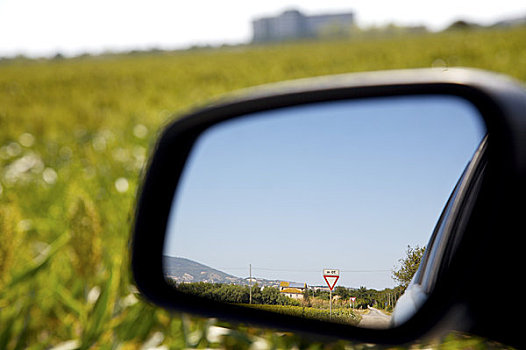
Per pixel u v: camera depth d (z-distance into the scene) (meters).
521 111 1.06
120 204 4.24
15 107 20.75
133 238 1.75
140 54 119.62
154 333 2.49
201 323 2.37
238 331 2.31
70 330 2.55
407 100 1.33
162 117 13.34
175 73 39.75
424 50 40.78
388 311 1.31
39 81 41.38
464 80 1.22
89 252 2.80
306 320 1.38
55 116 15.06
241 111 1.61
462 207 1.35
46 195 5.12
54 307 2.77
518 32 58.34
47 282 2.81
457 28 112.44
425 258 1.39
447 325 1.16
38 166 7.53
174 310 1.64
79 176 5.51
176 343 2.28
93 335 2.35
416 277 1.39
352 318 1.32
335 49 57.91
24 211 4.41
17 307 2.56
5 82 40.62
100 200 4.61
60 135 11.74
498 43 40.16
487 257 1.05
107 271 2.68
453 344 1.11
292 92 1.53
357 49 53.97
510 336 1.00
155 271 1.70
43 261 2.68
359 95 1.39
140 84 33.12
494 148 1.11
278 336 2.21
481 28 107.69
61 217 4.05
